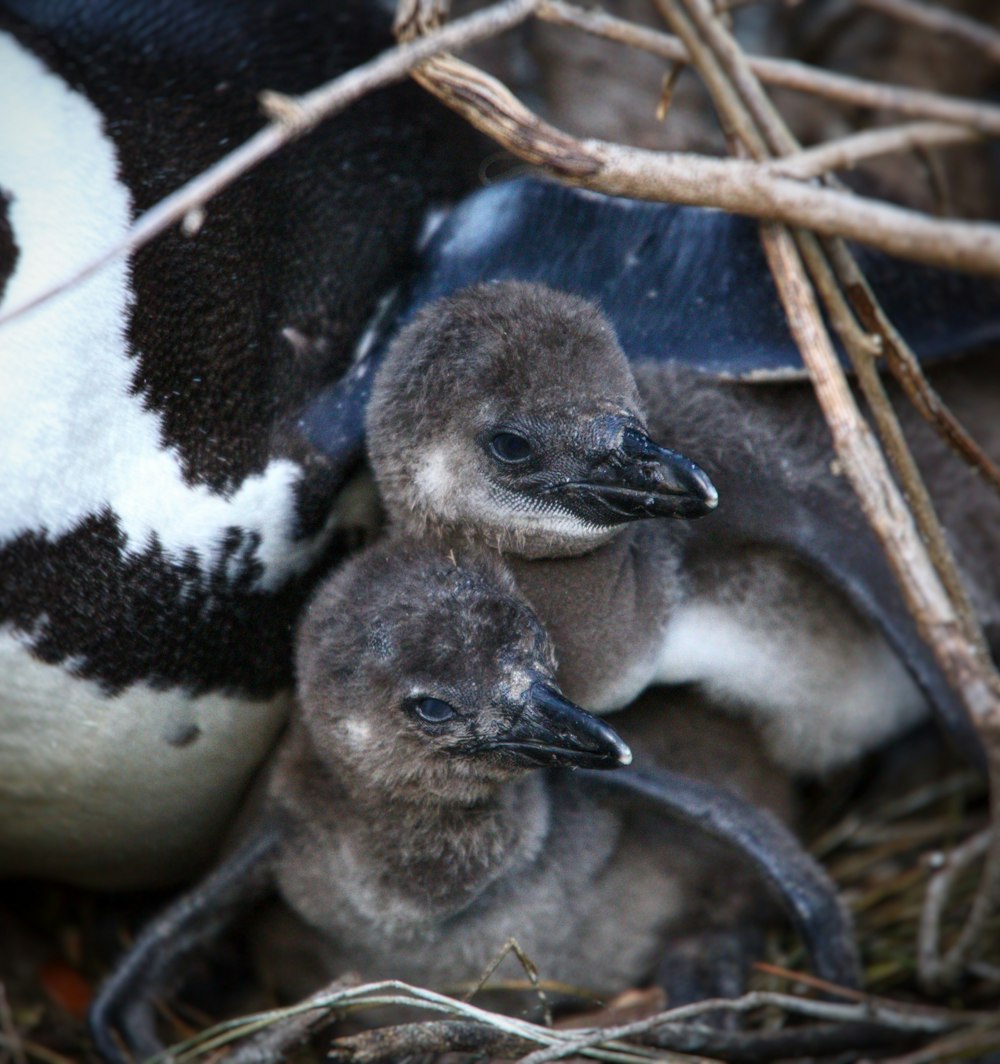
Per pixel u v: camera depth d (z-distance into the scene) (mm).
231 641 6004
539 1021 6594
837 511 6652
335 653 5816
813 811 7754
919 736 8180
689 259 6434
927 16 7516
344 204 6207
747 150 6402
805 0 9281
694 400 6367
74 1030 7270
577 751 5629
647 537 6422
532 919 6453
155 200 5863
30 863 7125
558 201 6371
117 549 5719
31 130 5938
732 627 6625
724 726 6871
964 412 7547
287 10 6695
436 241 6316
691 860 6809
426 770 5879
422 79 5496
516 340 5812
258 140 5066
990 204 8867
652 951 6898
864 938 7328
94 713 6027
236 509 5781
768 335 6434
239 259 5891
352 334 6082
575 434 5797
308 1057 6734
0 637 5836
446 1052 5871
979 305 7211
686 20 6562
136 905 7625
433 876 6152
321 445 5887
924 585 5742
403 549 5938
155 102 6137
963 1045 6383
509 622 5691
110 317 5664
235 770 6504
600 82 8055
